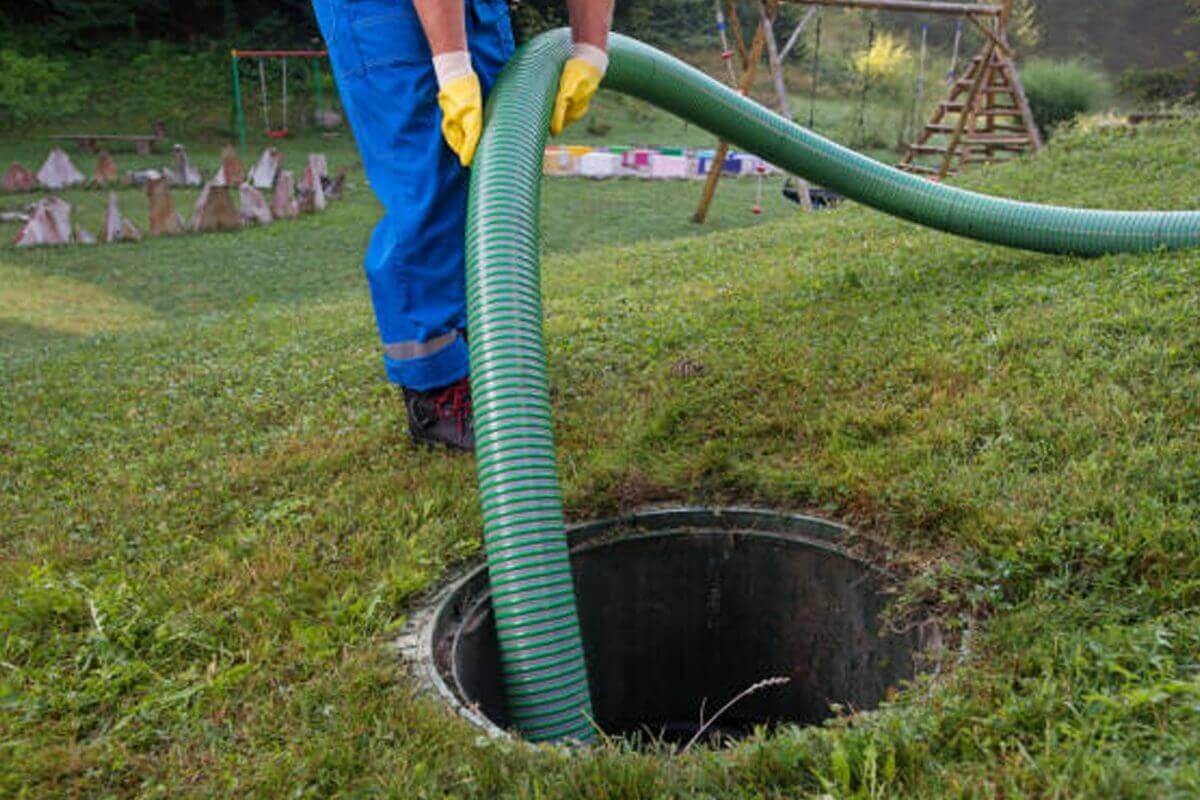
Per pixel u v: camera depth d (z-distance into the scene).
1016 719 1.82
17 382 5.75
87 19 31.58
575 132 29.50
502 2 3.33
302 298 11.17
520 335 2.61
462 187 3.20
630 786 1.78
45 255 13.54
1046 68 21.83
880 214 7.45
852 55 37.03
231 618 2.53
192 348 6.37
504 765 1.88
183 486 3.51
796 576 2.87
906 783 1.73
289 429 4.05
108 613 2.52
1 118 26.59
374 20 3.02
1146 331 3.54
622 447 3.36
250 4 35.44
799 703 2.96
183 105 29.39
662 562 2.99
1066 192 7.11
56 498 3.58
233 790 1.90
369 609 2.45
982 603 2.31
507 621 2.38
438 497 3.09
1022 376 3.40
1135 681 1.90
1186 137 8.95
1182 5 53.31
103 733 2.12
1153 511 2.45
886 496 2.80
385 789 1.85
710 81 4.45
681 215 16.48
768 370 3.80
